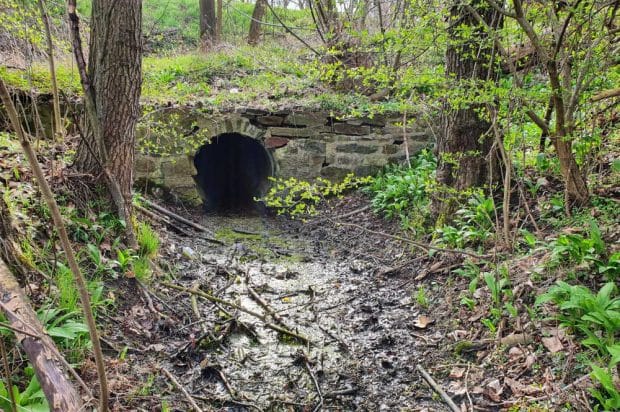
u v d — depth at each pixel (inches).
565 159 161.8
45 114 254.7
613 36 150.8
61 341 125.4
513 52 177.8
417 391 133.4
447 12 150.1
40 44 250.1
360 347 156.1
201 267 211.8
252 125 289.9
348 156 299.9
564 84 152.9
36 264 144.6
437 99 201.5
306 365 146.1
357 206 280.1
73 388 92.0
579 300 119.9
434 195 213.0
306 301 188.5
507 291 146.6
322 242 252.8
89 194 185.9
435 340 153.1
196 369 141.7
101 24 178.7
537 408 112.1
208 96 319.3
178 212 276.2
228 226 279.6
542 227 173.2
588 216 157.6
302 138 295.9
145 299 164.4
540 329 131.9
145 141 272.1
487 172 200.8
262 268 218.8
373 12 314.3
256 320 171.6
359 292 193.5
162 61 401.1
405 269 202.8
